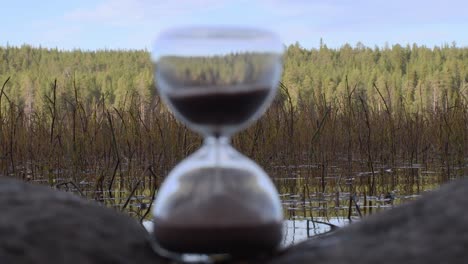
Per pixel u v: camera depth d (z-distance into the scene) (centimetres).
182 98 36
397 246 31
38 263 30
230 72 35
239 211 35
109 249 33
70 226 33
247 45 36
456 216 32
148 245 36
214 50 35
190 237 35
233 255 35
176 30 36
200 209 35
